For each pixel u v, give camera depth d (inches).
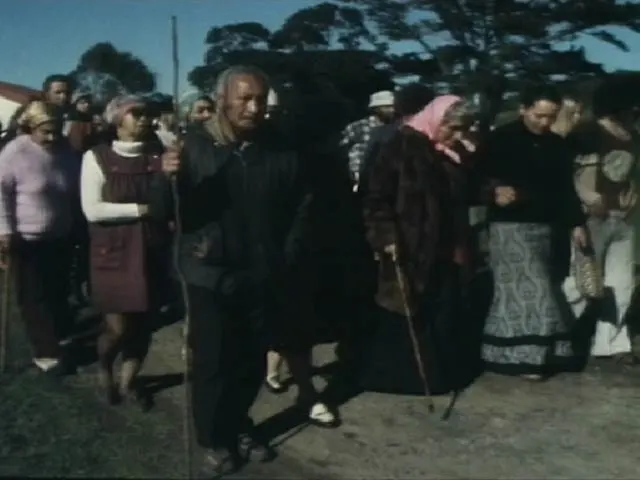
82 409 229.3
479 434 218.8
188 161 190.4
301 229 199.8
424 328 237.8
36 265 252.7
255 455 201.9
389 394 242.8
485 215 253.3
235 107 192.2
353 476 196.4
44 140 249.6
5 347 263.4
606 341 268.1
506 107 271.0
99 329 300.0
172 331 299.9
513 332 251.3
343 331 245.3
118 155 223.1
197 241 191.2
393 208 231.6
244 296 192.7
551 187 248.1
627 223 263.9
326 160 247.9
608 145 259.1
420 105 254.1
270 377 242.8
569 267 261.0
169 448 206.2
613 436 218.8
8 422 219.5
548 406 236.2
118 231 221.1
